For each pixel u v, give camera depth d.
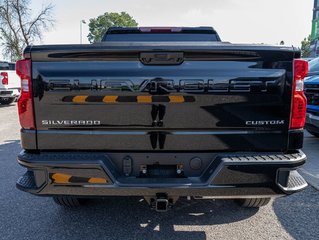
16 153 5.85
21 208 3.43
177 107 2.38
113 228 2.97
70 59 2.33
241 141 2.43
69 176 2.37
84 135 2.43
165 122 2.39
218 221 3.11
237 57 2.33
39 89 2.37
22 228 2.99
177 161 2.46
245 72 2.35
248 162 2.33
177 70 2.34
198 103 2.37
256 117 2.40
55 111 2.40
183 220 3.12
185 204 3.48
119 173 2.46
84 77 2.35
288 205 3.49
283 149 2.46
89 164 2.33
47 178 2.39
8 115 11.02
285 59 2.37
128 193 2.37
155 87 2.35
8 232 2.92
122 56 2.32
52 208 3.42
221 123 2.40
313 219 3.16
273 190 2.40
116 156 2.46
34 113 2.41
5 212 3.34
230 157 2.39
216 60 2.34
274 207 3.44
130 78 2.35
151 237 2.81
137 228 2.97
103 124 2.40
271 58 2.35
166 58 2.32
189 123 2.40
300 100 2.42
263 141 2.44
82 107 2.38
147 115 2.39
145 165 2.46
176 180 2.40
